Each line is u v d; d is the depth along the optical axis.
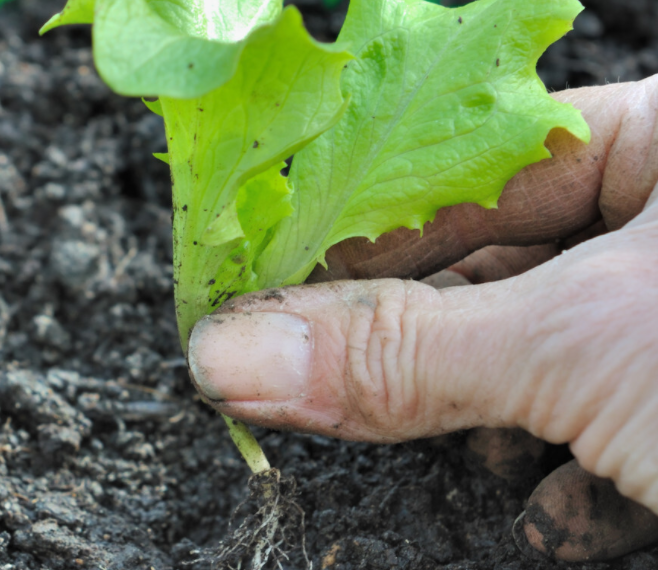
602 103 0.27
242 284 0.26
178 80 0.23
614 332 0.24
